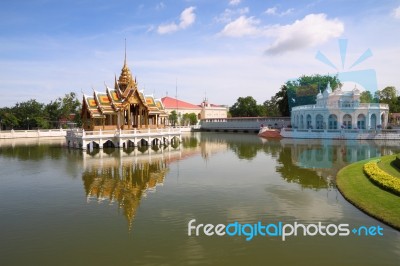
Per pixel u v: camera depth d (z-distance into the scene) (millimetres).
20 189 24219
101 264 12398
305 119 81062
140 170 31656
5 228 16203
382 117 76500
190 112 152375
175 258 12820
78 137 49219
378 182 21812
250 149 51844
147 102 59719
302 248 13648
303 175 28609
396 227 15367
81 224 16594
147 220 17031
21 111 94438
